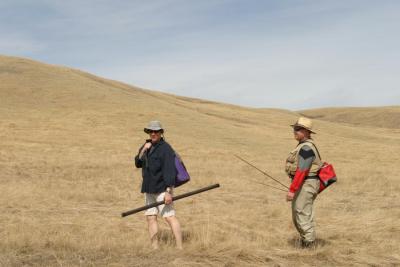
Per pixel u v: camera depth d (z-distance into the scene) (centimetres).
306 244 736
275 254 683
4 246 692
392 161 3459
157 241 726
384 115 13812
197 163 2586
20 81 5341
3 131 3366
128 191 1490
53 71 6194
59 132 3550
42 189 1420
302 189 725
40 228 848
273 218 1035
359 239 805
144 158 719
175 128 4212
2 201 1167
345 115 14625
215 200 1352
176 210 1147
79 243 721
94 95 5125
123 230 870
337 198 1447
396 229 873
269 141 4250
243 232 870
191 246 715
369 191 1625
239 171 2233
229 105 8512
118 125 4022
